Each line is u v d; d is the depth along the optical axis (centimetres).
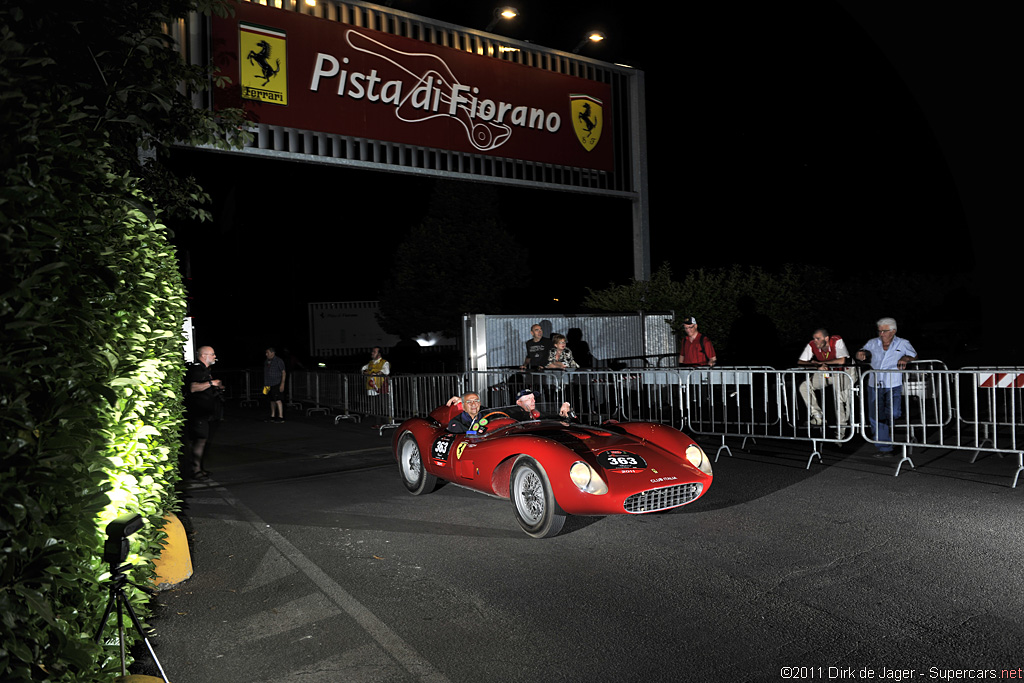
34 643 221
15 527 209
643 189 1783
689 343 1166
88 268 287
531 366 1315
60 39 451
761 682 339
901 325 2192
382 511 708
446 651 385
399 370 3053
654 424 693
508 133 1552
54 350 247
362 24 1360
